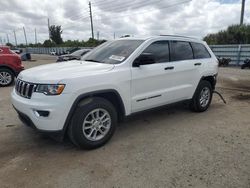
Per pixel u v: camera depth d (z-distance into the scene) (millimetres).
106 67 3600
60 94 3061
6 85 8961
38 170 2941
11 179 2754
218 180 2729
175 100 4629
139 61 3834
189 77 4789
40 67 3889
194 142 3746
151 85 4070
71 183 2680
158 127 4406
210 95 5480
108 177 2791
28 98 3250
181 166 3027
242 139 3869
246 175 2830
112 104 3783
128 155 3316
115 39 4777
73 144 3641
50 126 3113
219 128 4367
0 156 3289
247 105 6070
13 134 4043
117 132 4152
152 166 3027
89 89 3266
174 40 4609
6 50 8969
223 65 18516
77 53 15031
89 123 3414
